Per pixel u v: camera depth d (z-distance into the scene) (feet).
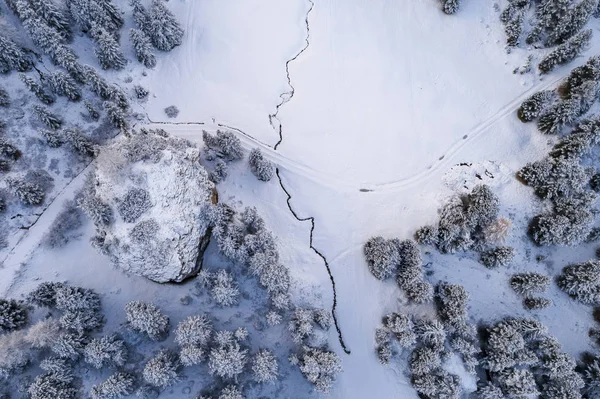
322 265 145.38
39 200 134.51
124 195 123.85
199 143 154.92
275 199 152.15
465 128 169.89
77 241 133.69
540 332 132.26
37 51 150.61
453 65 178.81
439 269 147.64
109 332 123.44
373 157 163.43
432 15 185.68
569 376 126.82
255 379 120.98
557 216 144.97
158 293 130.72
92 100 151.84
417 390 130.52
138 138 132.46
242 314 130.93
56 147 141.79
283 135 163.43
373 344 136.56
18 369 113.70
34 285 126.72
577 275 142.72
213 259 136.46
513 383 125.90
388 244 140.87
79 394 114.83
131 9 169.07
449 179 159.84
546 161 154.20
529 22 180.45
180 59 168.35
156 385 115.44
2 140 134.21
